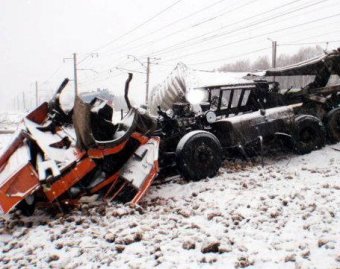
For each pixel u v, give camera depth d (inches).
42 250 175.9
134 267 150.9
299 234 171.2
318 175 269.4
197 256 156.8
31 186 205.3
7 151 238.8
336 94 395.5
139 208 216.2
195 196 245.6
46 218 221.0
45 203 225.5
